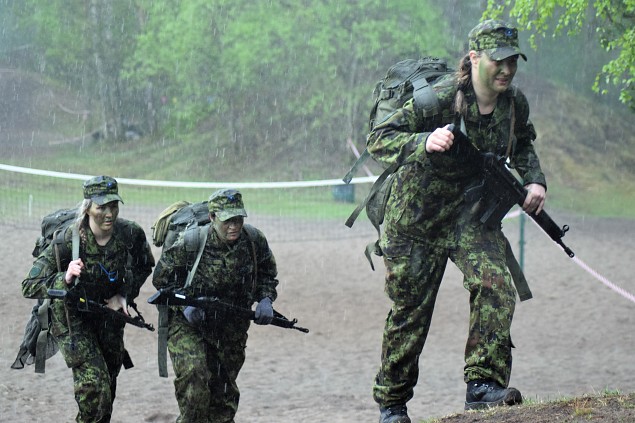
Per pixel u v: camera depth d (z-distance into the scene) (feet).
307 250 90.68
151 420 39.22
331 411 41.06
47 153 207.10
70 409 40.29
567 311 65.57
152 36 198.80
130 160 201.67
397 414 25.79
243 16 187.73
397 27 175.73
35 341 31.24
